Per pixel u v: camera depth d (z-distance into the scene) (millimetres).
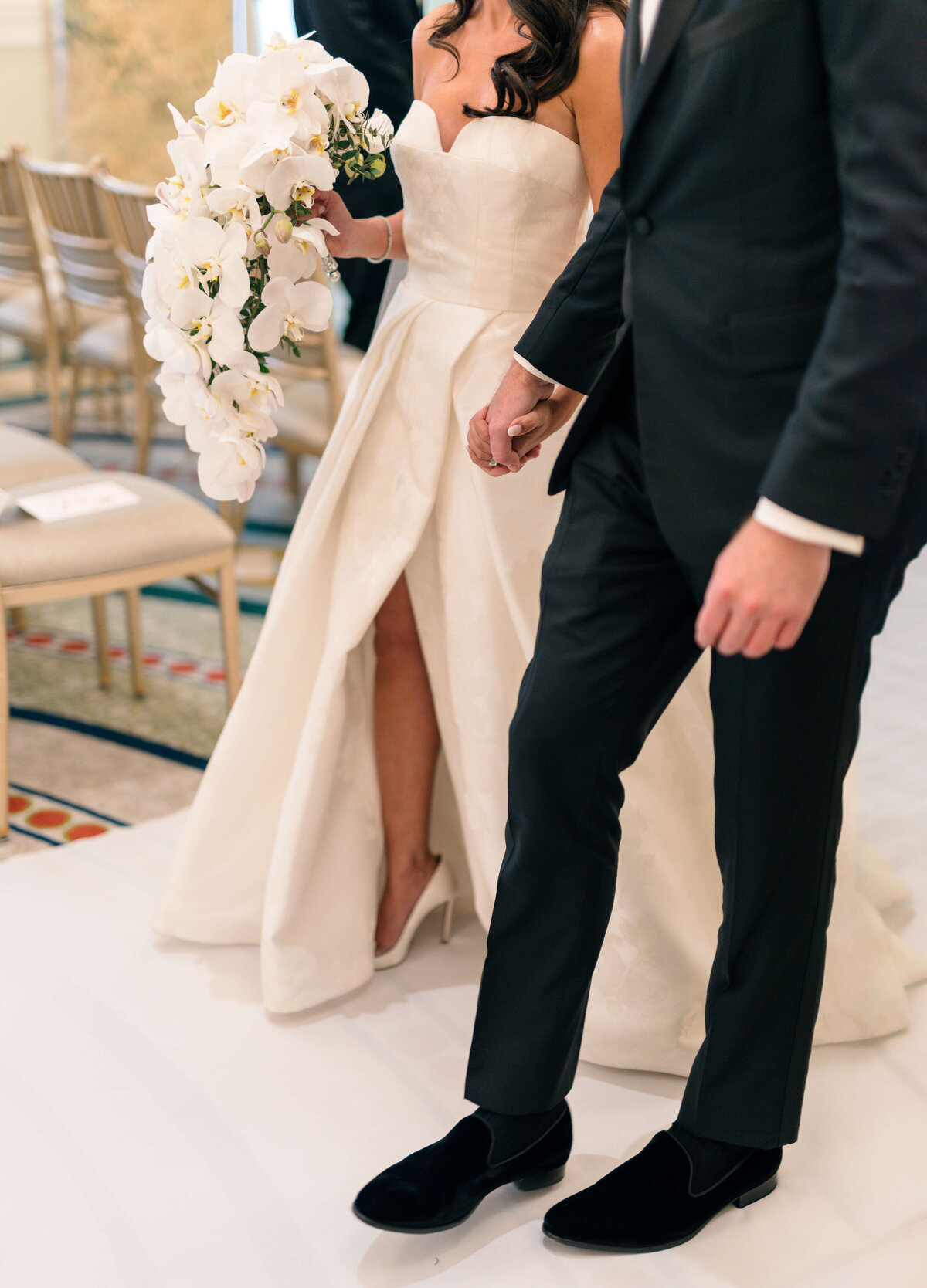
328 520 1759
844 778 1225
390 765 1901
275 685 1838
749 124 1012
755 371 1075
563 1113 1434
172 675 3066
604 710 1267
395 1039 1748
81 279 3799
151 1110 1583
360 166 1665
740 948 1270
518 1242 1383
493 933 1339
